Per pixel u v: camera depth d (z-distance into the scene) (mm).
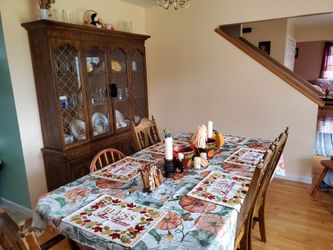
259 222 1883
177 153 1575
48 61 2096
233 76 3076
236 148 1985
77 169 2375
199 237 923
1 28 2004
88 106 2498
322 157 3637
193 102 3428
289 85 2789
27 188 2320
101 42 2576
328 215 2256
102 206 1175
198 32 3180
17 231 661
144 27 3553
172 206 1151
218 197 1218
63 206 1185
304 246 1873
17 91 2143
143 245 892
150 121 2381
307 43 8047
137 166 1692
